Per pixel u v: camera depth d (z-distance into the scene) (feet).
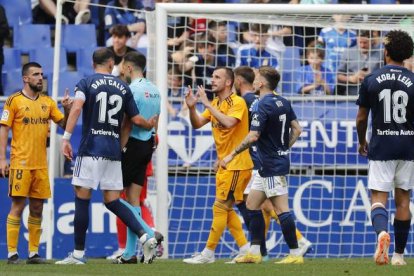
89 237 134.72
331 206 138.10
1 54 162.09
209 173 139.74
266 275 85.61
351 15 128.06
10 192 104.47
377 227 91.71
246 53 145.89
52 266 98.73
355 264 100.78
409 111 93.91
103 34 170.09
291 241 103.45
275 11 125.18
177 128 140.05
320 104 140.36
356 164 139.13
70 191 135.54
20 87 164.86
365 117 95.86
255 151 114.21
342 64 143.02
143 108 107.76
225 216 106.32
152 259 102.58
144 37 166.61
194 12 125.80
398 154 93.97
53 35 172.35
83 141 101.14
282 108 101.40
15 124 104.27
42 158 105.40
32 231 106.01
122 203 102.94
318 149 139.23
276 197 102.63
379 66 143.33
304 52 142.92
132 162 108.06
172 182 138.72
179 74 144.36
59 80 163.22
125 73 110.52
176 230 137.80
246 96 113.60
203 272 89.40
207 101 104.78
